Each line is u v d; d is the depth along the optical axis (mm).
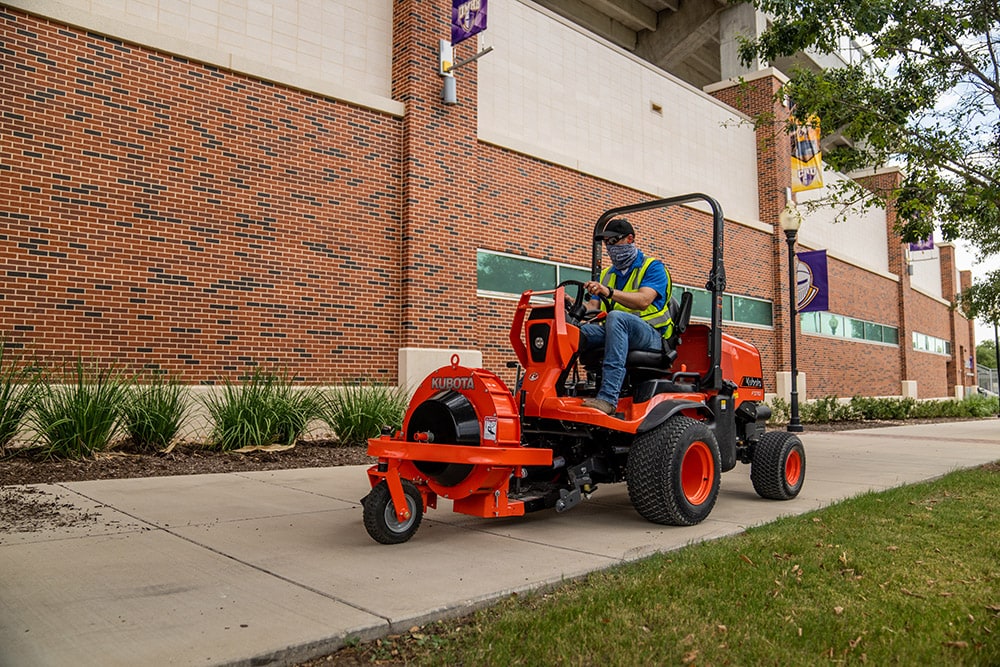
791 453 6848
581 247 15391
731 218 20000
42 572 3881
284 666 2828
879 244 31422
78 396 7930
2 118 8430
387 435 5125
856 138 9984
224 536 4836
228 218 10117
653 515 5254
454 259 12422
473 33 12156
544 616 3271
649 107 17969
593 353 5699
